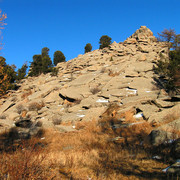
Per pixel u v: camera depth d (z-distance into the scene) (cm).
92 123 1433
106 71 2956
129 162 666
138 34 5384
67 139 1118
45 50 6050
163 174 540
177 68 1883
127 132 1162
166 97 1576
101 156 760
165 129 994
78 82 2650
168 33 3209
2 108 2341
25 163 455
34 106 2202
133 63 3019
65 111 1892
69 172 576
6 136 1349
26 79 4678
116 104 1678
